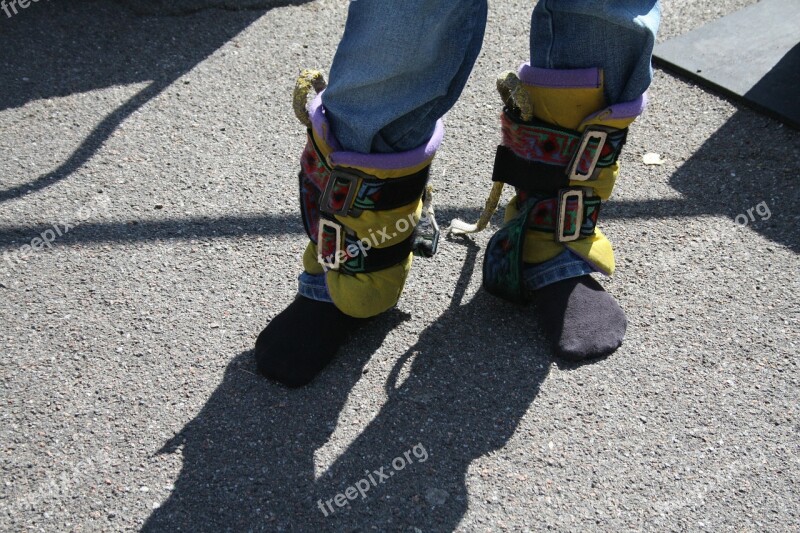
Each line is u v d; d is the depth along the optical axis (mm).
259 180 2332
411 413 1710
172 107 2598
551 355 1832
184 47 2859
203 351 1835
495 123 2537
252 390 1749
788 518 1541
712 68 2691
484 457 1634
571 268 1848
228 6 3041
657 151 2430
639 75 1621
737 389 1771
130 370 1792
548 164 1727
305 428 1678
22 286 1989
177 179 2328
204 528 1510
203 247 2105
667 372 1802
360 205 1631
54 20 2963
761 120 2525
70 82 2691
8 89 2650
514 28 2936
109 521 1518
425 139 1621
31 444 1641
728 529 1522
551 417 1707
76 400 1726
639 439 1672
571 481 1596
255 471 1600
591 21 1558
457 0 1391
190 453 1629
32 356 1819
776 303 1965
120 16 2994
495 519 1531
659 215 2215
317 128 1598
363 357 1824
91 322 1900
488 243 1915
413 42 1414
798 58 2711
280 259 2076
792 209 2223
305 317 1797
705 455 1645
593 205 1799
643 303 1962
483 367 1806
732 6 2986
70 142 2451
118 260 2064
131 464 1608
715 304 1961
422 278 2023
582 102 1639
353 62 1483
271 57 2820
